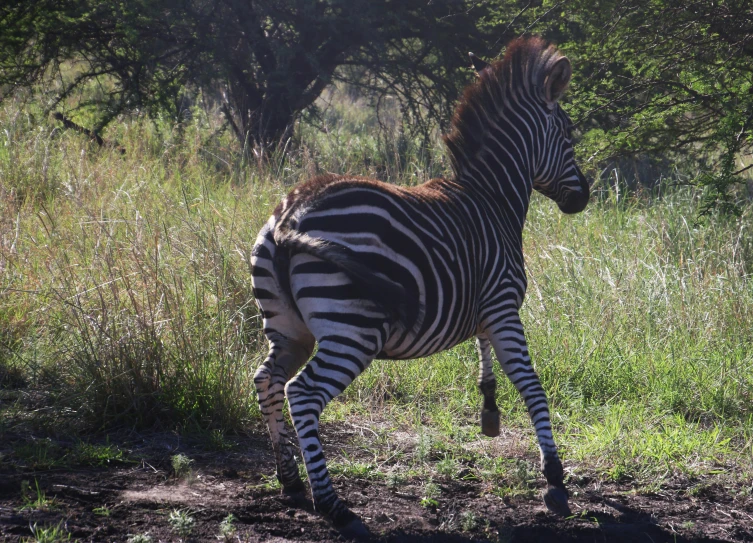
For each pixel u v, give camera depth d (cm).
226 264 1412
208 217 1639
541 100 1067
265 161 2338
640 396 1287
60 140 2348
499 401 1258
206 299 1385
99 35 2642
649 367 1345
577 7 2062
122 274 1268
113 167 2091
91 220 1562
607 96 1992
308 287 768
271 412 854
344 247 771
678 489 985
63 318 1245
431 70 3006
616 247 1789
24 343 1230
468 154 990
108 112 2614
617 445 1071
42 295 1324
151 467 929
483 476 979
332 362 761
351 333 762
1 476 849
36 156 2073
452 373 1323
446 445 1077
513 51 1059
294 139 2741
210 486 893
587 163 2041
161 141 2636
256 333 1334
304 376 765
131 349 1098
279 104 2792
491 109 1018
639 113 1916
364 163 2458
